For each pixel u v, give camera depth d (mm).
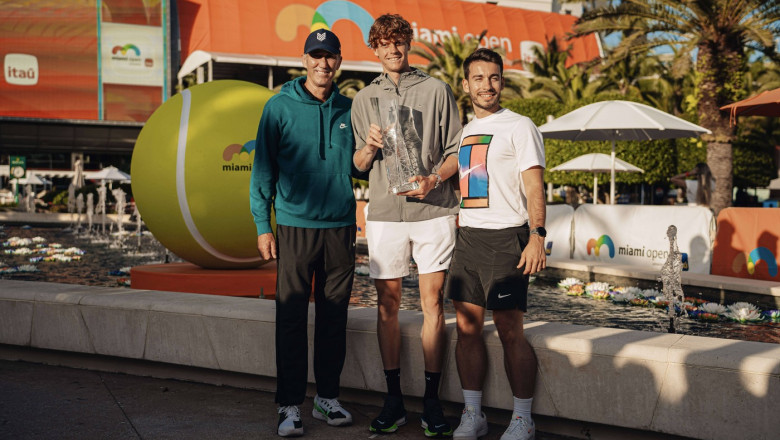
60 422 3477
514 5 67000
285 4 55000
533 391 3281
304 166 3566
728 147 19172
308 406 3883
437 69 35125
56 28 47531
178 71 54875
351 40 55656
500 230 3227
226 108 5879
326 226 3572
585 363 3199
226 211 5754
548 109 31516
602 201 34625
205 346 4207
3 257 12242
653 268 9078
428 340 3436
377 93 3494
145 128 6059
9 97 46969
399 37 3404
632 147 25578
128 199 34781
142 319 4383
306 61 3662
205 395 4043
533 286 8734
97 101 48500
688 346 3029
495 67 3289
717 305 6562
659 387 3016
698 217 8836
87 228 23922
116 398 3941
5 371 4531
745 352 2893
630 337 3250
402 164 3227
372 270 3508
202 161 5676
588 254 10578
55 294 4641
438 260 3424
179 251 6141
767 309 6914
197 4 53625
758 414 2781
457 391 3545
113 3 48469
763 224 7957
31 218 28625
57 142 48438
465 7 60688
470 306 3307
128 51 48906
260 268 6523
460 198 3512
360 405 3908
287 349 3471
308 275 3555
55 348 4645
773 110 9938
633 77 38750
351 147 3666
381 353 3527
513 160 3238
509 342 3244
